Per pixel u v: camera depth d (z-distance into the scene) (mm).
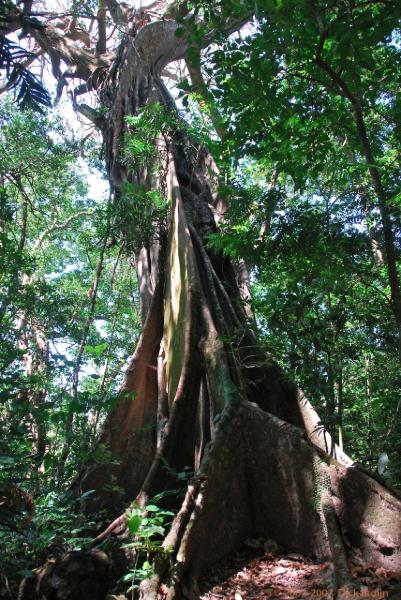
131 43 14734
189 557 4898
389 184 6891
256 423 6066
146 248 11328
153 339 9109
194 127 11711
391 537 4875
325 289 6066
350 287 6426
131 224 10641
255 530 5789
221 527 5477
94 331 18062
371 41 5105
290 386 7215
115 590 4684
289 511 5602
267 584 4906
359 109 5434
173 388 7844
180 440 6992
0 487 4469
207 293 8516
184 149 12047
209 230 10234
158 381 8336
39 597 4270
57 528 5633
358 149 6699
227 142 6828
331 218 6410
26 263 10742
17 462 4793
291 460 5660
